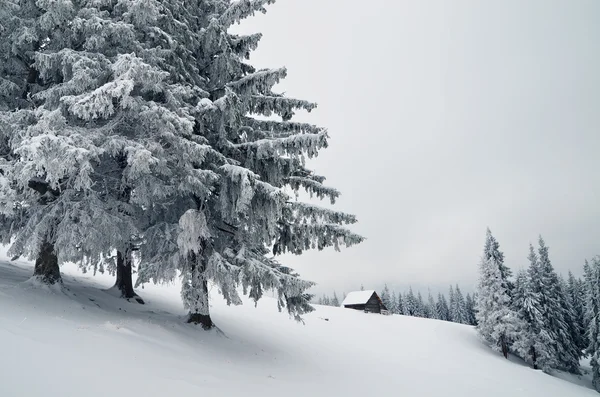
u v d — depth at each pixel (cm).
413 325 4391
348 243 1098
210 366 728
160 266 912
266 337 1608
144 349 673
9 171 684
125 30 827
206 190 920
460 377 1833
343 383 1012
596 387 3856
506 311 4028
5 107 860
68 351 538
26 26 860
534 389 2275
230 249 983
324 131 961
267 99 1121
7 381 389
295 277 984
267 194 943
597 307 4209
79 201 822
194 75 1095
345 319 4000
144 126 826
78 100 671
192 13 1165
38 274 931
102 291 1238
